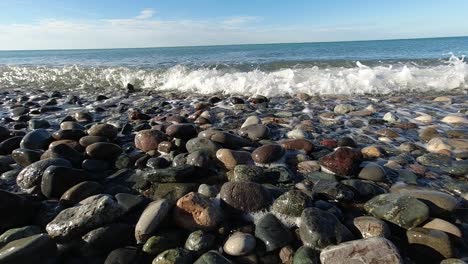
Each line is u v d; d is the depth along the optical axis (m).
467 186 0.59
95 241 0.45
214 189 0.58
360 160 0.67
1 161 0.72
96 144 0.74
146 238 0.46
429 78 1.69
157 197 0.58
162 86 2.04
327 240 0.43
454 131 0.88
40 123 1.05
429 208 0.49
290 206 0.50
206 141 0.74
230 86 1.80
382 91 1.60
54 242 0.43
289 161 0.72
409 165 0.69
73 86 2.19
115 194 0.60
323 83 1.67
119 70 2.49
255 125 0.92
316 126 1.01
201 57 4.58
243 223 0.50
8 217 0.48
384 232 0.45
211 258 0.41
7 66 3.54
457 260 0.39
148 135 0.81
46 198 0.58
